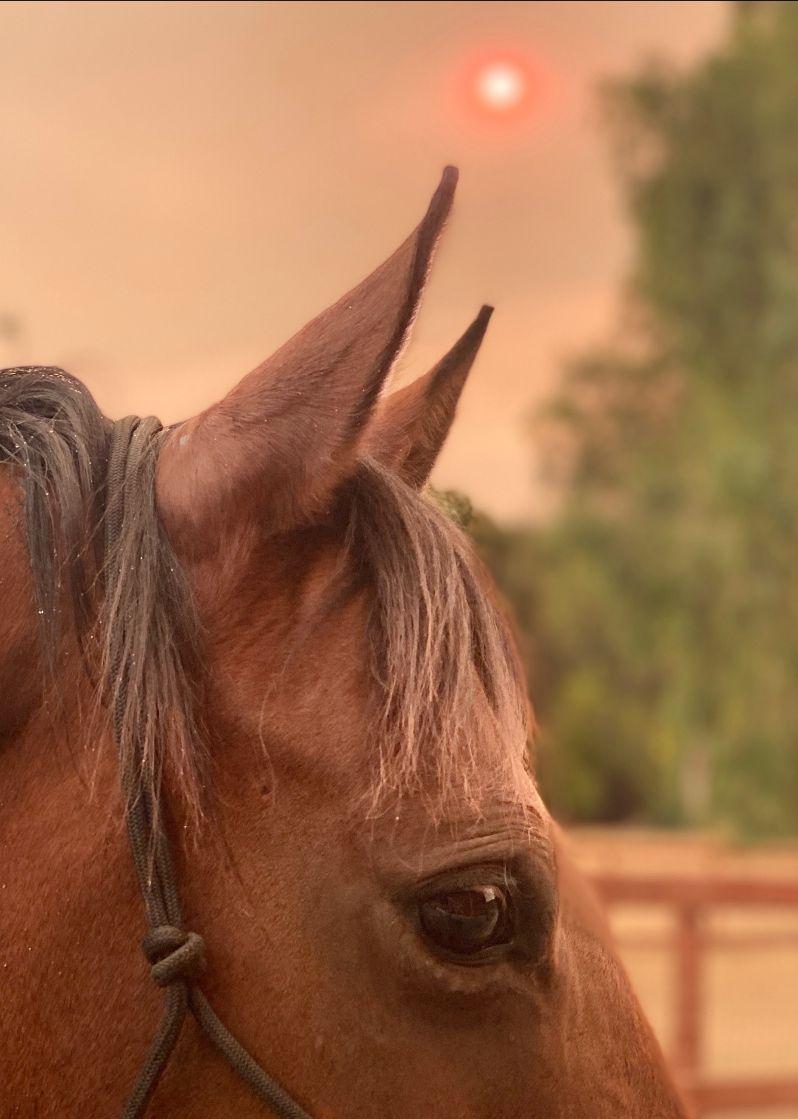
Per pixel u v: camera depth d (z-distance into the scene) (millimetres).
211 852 1399
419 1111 1369
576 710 18922
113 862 1395
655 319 17234
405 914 1377
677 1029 5547
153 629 1411
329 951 1383
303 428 1428
